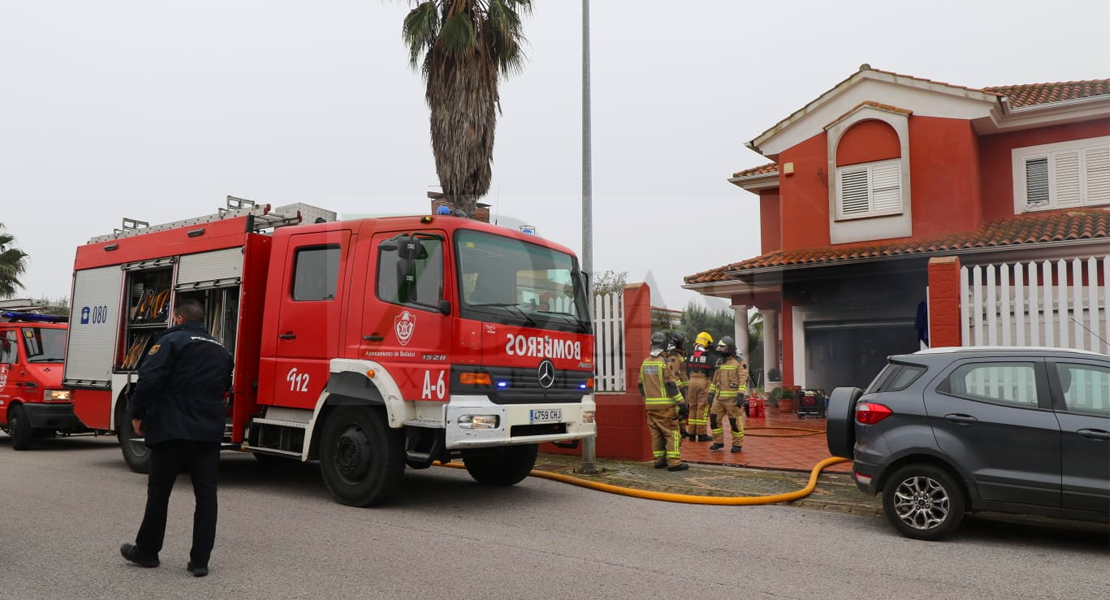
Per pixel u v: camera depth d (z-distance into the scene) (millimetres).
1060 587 4914
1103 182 15492
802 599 4539
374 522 6523
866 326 15180
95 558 5219
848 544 6051
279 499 7613
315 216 8547
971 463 6137
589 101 9359
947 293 9227
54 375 11992
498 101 12461
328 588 4582
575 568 5125
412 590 4562
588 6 9578
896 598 4609
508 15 12195
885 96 16281
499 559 5324
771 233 19234
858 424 6730
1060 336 8570
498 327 6996
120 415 9469
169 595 4426
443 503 7504
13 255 34750
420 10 11953
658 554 5570
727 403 10695
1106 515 5707
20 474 9141
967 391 6316
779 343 15961
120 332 9742
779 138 17547
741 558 5512
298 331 7754
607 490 8289
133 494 7703
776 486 8367
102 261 10305
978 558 5664
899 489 6406
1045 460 5930
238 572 4906
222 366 5082
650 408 9422
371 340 7180
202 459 4953
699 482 8570
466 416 6648
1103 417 5859
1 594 4418
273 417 7945
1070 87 17109
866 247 15688
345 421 7348
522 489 8430
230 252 8469
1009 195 16328
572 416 7598
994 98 15180
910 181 15859
